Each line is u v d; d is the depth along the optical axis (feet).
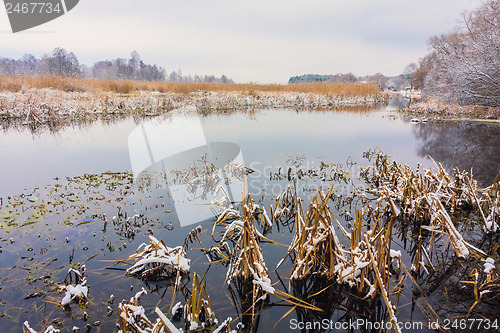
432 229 12.12
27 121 45.11
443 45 80.84
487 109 53.11
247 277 9.97
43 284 10.13
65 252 11.96
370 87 104.58
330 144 32.99
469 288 9.92
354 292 9.67
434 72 80.79
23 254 11.77
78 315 8.78
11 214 15.19
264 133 38.65
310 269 10.74
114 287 10.05
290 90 106.11
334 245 10.12
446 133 38.93
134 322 7.63
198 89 103.24
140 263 10.02
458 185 16.57
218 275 10.68
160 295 9.75
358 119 52.60
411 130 41.60
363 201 16.93
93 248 12.27
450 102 58.90
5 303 9.21
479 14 56.03
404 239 13.23
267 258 11.66
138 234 13.39
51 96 62.80
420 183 15.43
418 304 9.25
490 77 48.91
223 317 8.80
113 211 15.71
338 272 10.14
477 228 13.88
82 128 42.14
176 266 10.56
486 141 33.73
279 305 9.34
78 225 14.08
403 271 10.77
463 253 11.16
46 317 8.68
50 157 27.91
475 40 54.08
